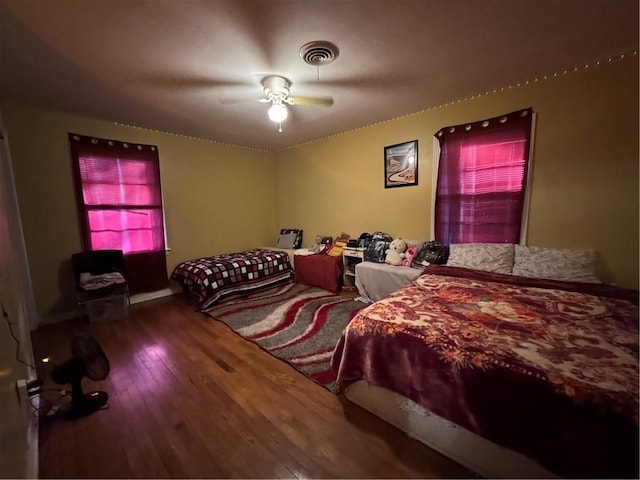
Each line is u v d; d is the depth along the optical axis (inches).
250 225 198.2
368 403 64.8
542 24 68.5
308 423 62.3
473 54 81.9
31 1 55.5
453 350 51.3
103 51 74.9
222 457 54.2
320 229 187.2
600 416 36.8
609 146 90.7
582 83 92.7
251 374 81.0
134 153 140.3
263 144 187.8
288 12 61.5
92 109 117.7
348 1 58.7
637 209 88.6
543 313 65.8
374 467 51.6
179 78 91.0
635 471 34.4
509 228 111.2
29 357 78.0
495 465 47.3
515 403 43.4
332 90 104.4
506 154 109.2
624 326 58.1
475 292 82.5
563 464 39.3
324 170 178.5
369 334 62.6
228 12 60.9
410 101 118.2
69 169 124.3
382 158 148.8
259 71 87.5
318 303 136.0
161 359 89.5
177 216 161.3
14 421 45.2
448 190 125.6
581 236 98.0
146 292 149.5
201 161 170.1
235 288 145.4
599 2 61.1
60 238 123.4
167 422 63.2
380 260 136.6
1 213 64.8
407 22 66.1
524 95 103.5
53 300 122.4
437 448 54.2
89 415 65.4
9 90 98.3
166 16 61.6
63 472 51.6
